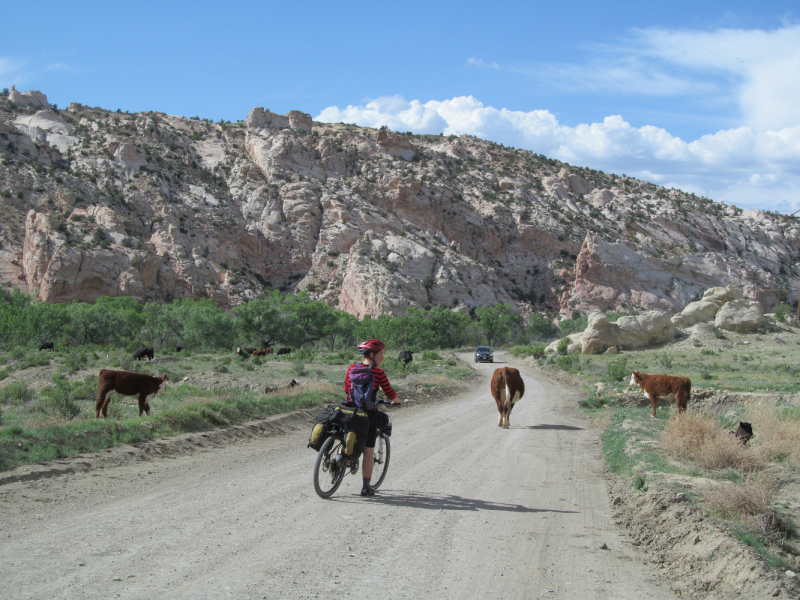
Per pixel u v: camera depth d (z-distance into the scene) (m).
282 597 3.95
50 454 8.05
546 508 6.80
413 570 4.61
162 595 3.90
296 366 33.31
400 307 107.81
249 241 131.50
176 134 156.00
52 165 125.12
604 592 4.37
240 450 10.00
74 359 33.31
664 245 162.75
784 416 12.66
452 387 25.95
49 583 4.02
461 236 148.50
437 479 8.16
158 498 6.57
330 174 152.12
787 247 185.25
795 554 5.33
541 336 109.06
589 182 197.00
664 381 14.98
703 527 5.56
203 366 34.94
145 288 106.31
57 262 97.12
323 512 6.18
